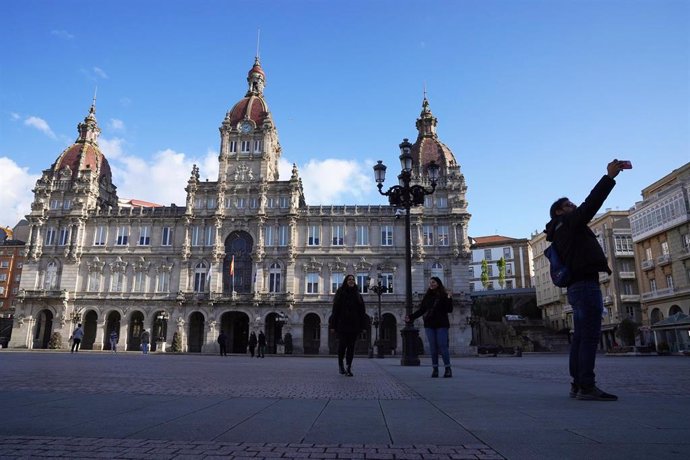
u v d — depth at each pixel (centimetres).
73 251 7319
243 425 602
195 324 7244
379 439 527
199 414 682
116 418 643
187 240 7231
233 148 7606
